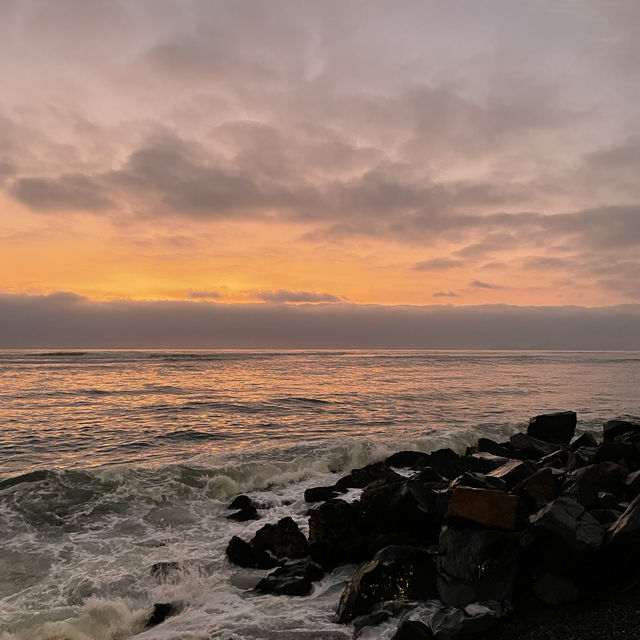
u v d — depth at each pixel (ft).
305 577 24.47
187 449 58.59
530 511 25.23
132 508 35.73
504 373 216.13
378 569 21.31
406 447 55.52
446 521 23.03
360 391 129.49
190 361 283.59
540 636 17.16
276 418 83.41
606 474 28.48
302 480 44.83
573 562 19.66
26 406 95.61
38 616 21.67
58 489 36.91
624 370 249.75
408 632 17.42
